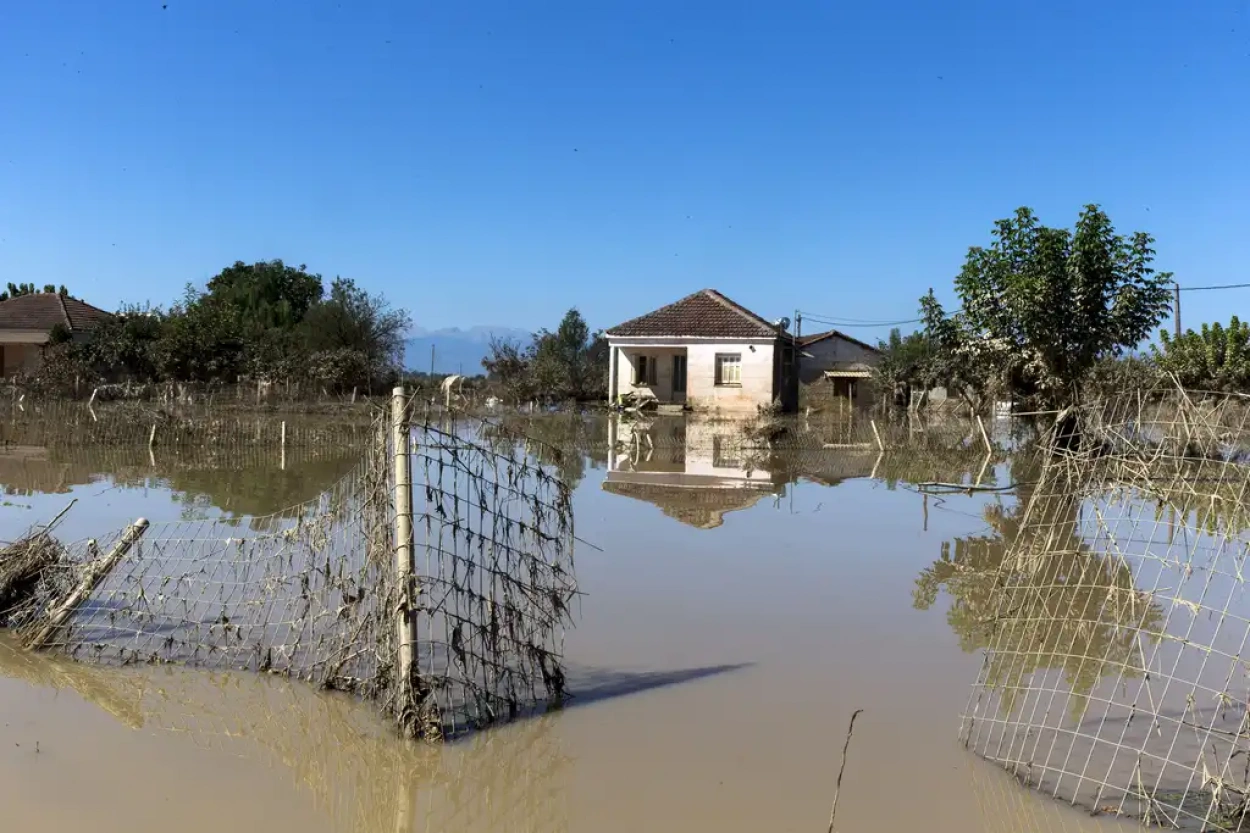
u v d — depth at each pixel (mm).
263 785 4754
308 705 5750
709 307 37844
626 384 37500
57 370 32031
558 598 6316
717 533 11414
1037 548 6969
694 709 5820
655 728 5531
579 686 6199
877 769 4996
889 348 46375
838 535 11359
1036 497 7184
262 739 5289
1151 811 4520
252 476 16016
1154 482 6855
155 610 7254
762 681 6305
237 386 33312
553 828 4379
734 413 35562
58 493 13898
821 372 47312
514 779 4867
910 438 24766
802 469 18578
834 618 7766
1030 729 5508
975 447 22484
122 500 13273
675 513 12891
